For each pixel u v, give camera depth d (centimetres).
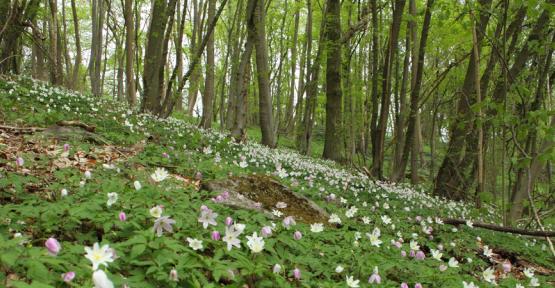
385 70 1445
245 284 352
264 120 1780
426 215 974
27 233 361
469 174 1450
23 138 762
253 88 3981
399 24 1370
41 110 1041
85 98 1515
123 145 927
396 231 707
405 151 1419
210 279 344
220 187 624
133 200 422
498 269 681
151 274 303
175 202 452
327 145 2020
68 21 3647
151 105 1855
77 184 493
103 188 463
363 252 498
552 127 621
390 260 464
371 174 1476
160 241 319
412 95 1391
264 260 377
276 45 3897
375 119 1520
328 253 454
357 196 991
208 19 2020
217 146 1189
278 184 688
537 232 750
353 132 2070
